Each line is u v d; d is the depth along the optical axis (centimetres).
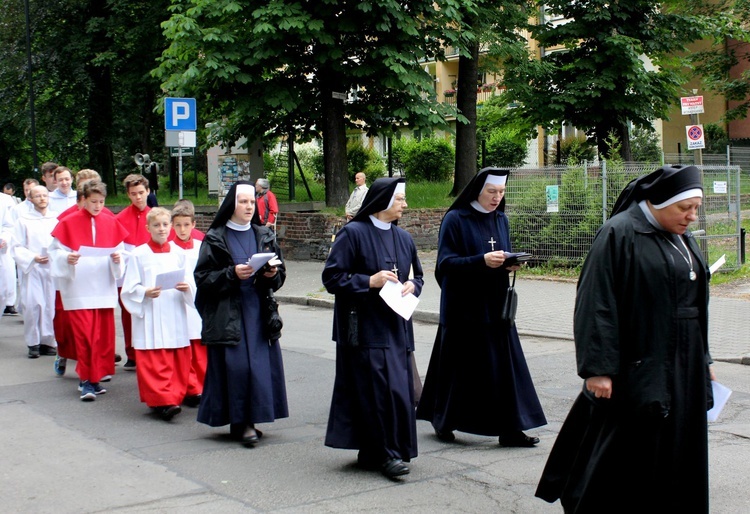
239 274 645
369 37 1998
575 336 422
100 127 3172
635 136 3183
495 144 3319
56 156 3288
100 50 2966
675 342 411
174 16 1927
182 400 811
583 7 2356
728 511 508
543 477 457
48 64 3047
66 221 833
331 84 2095
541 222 1655
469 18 2158
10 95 3169
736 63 3020
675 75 2509
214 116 2341
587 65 2317
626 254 415
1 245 1142
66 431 714
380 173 3170
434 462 612
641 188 425
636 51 2267
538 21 2684
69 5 2986
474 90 2302
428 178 3084
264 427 724
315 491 550
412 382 595
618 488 414
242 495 544
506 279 652
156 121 3366
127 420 753
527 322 1203
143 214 912
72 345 895
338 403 593
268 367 672
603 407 421
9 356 1068
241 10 1925
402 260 608
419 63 2061
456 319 653
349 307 586
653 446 409
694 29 2398
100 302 834
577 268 1622
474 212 670
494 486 555
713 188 1570
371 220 607
